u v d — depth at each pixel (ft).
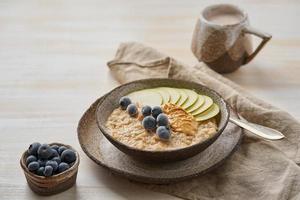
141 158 2.62
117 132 2.72
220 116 2.81
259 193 2.57
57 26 3.87
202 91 2.93
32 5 4.14
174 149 2.55
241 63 3.34
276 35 3.67
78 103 3.14
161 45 3.62
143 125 2.69
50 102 3.16
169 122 2.71
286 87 3.22
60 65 3.48
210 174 2.68
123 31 3.80
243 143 2.83
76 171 2.62
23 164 2.58
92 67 3.45
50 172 2.53
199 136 2.68
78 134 2.79
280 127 2.88
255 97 3.07
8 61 3.53
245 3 4.07
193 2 4.10
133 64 3.32
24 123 3.01
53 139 2.90
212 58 3.30
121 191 2.62
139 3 4.12
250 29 3.23
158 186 2.63
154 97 2.91
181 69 3.22
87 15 3.99
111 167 2.60
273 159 2.71
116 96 2.91
